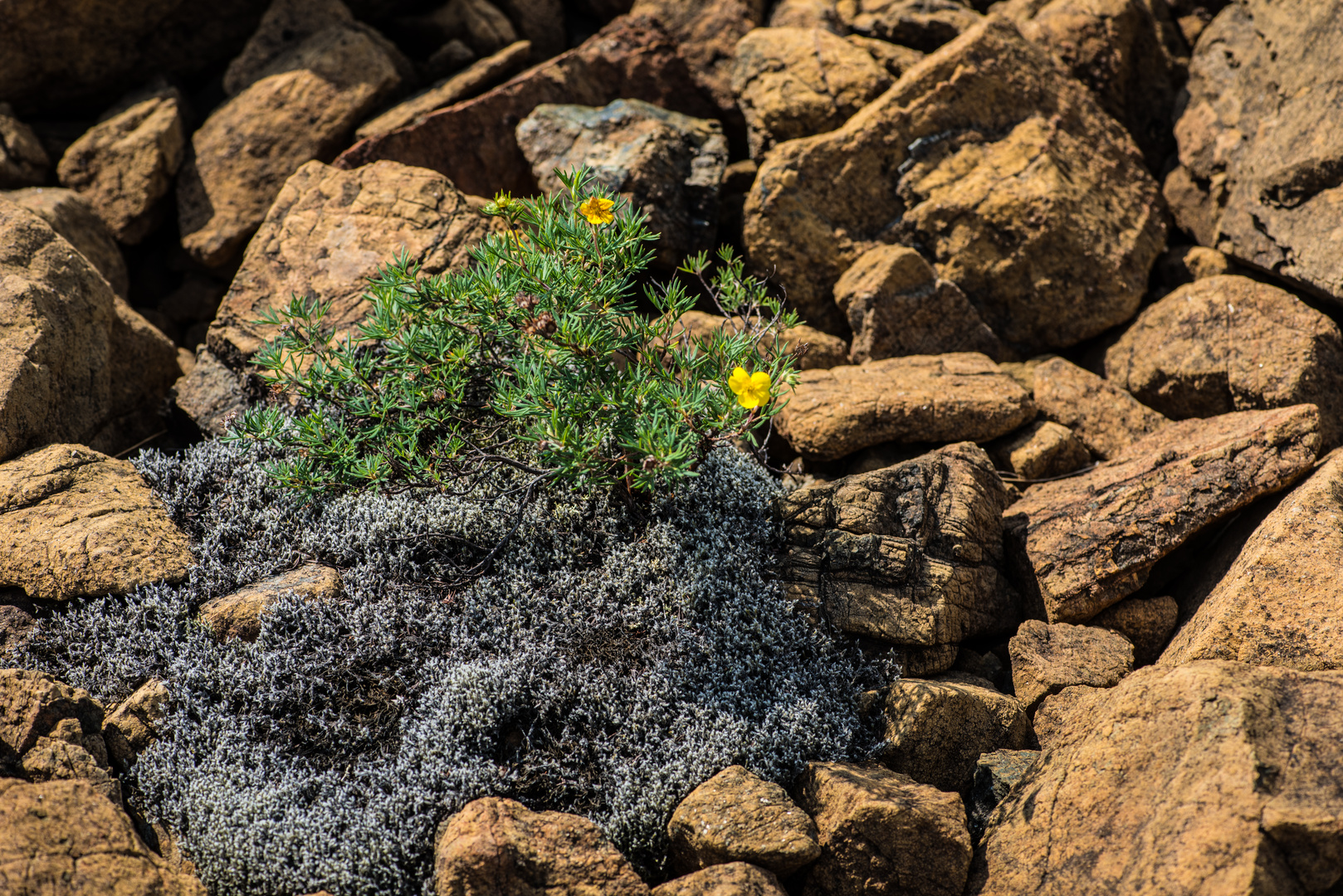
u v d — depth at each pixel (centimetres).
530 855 323
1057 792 349
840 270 632
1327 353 531
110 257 679
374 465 426
